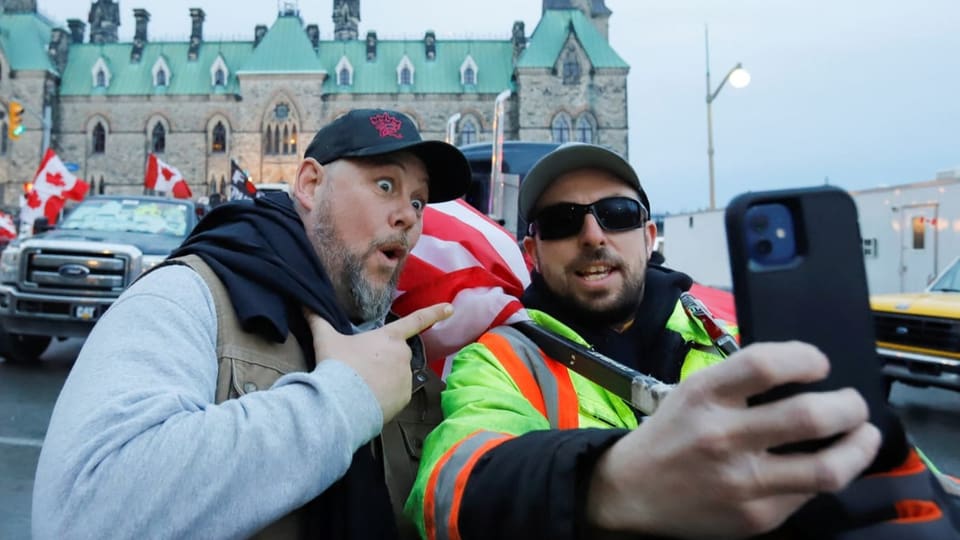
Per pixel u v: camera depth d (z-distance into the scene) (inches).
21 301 298.4
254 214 60.4
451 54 2236.7
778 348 24.0
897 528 28.2
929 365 272.2
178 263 53.8
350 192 62.6
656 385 52.2
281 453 41.3
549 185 76.7
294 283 54.2
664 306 80.0
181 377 45.9
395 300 86.1
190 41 2235.5
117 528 38.3
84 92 2102.6
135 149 2084.2
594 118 2014.0
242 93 2053.4
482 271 86.4
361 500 52.1
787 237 27.6
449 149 64.8
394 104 2117.4
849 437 25.2
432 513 44.8
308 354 54.4
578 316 77.6
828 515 28.7
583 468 34.2
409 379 51.9
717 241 681.6
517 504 35.5
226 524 39.5
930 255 479.2
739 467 24.9
